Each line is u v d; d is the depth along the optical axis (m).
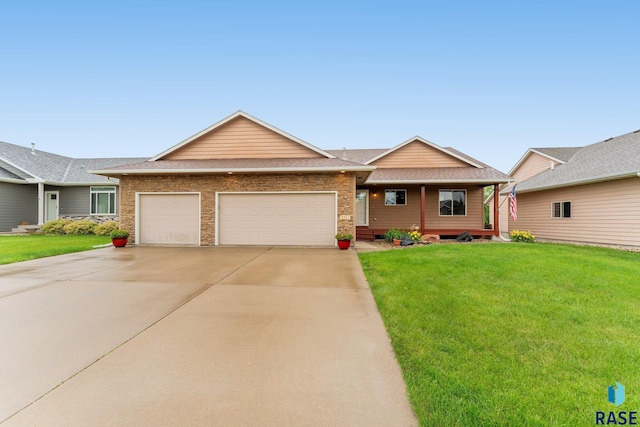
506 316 4.01
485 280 5.79
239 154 13.15
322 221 11.41
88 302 4.62
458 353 3.03
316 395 2.39
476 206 15.84
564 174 14.89
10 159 17.77
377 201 16.16
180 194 11.67
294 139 13.05
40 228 16.97
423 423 2.07
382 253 9.33
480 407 2.22
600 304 4.49
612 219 11.98
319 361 2.90
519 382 2.55
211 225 11.59
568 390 2.45
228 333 3.53
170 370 2.74
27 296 4.93
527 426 2.05
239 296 4.97
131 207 11.77
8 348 3.14
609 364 2.85
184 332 3.55
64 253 9.60
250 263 7.88
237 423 2.08
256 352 3.08
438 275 6.20
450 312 4.14
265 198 11.52
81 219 18.12
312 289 5.41
